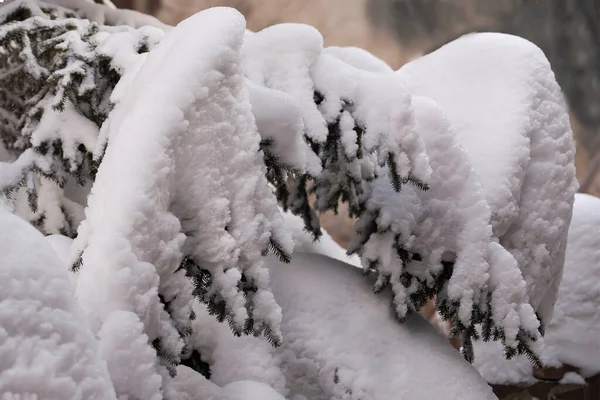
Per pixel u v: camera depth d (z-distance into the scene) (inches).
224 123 97.3
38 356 85.0
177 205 97.0
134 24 127.1
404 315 111.3
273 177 108.1
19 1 121.4
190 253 97.9
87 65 112.3
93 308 93.4
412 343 111.2
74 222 117.9
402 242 110.9
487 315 111.2
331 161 112.6
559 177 116.6
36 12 121.3
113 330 92.0
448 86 118.4
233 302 98.2
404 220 110.7
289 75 108.7
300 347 109.9
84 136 113.3
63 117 113.8
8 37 116.5
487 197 113.1
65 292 86.9
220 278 98.2
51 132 113.7
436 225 111.0
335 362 109.4
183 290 96.7
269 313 99.3
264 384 103.4
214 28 97.4
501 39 119.1
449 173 110.4
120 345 91.8
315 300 111.7
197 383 101.0
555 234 116.8
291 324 110.4
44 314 85.7
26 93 121.3
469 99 117.1
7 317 84.7
